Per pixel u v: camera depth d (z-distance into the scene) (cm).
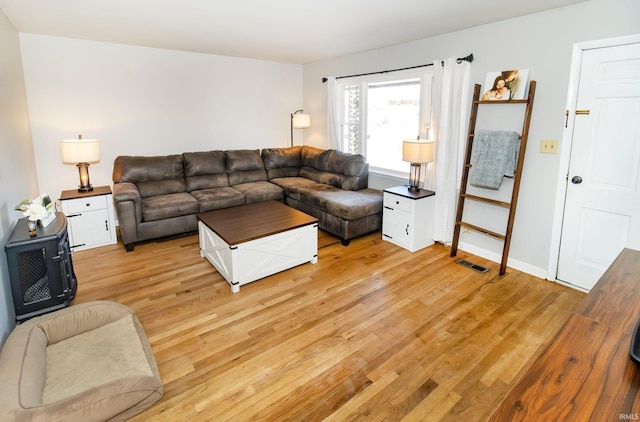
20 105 353
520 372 201
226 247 297
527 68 302
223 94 529
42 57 394
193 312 265
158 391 179
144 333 225
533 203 314
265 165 551
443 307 269
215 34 382
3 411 147
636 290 133
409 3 273
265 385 193
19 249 226
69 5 287
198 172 482
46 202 267
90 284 307
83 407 156
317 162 533
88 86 426
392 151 475
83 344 213
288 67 586
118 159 435
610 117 262
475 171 338
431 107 387
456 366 206
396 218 391
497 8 282
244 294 291
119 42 427
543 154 301
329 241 412
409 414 173
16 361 176
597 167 273
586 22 263
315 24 336
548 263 311
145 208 390
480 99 340
